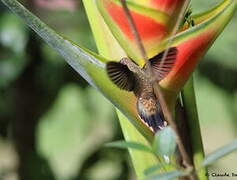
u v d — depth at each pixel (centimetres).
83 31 441
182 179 337
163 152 324
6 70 425
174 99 339
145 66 337
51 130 521
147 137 341
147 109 337
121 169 498
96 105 504
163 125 337
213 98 470
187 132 344
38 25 339
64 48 340
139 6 338
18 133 482
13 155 498
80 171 504
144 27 338
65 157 627
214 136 774
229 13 337
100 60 340
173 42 338
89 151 505
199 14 341
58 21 438
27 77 458
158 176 323
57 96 466
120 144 325
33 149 487
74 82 464
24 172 489
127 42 339
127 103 339
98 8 340
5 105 464
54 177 490
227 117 481
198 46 337
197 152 344
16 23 421
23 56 427
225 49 443
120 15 338
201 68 454
